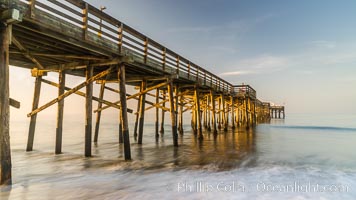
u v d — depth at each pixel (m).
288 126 32.75
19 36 6.20
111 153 9.96
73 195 4.77
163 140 15.35
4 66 4.64
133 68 10.09
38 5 5.30
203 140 15.34
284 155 10.23
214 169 7.20
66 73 9.91
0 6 4.55
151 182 5.73
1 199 4.50
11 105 4.83
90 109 8.38
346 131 24.58
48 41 6.70
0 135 4.56
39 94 9.74
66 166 7.31
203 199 4.61
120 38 7.95
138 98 17.41
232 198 4.71
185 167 7.41
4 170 4.63
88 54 8.09
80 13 6.48
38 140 16.62
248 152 10.76
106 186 5.39
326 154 10.74
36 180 5.84
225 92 21.98
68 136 19.83
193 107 20.58
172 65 11.78
